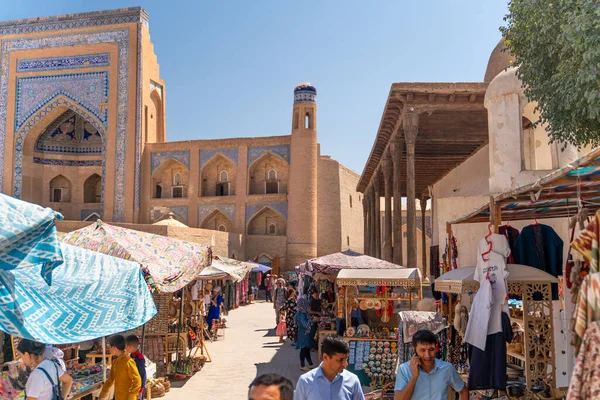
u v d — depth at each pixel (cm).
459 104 1209
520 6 734
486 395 552
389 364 765
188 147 3191
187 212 3170
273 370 970
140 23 3039
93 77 3053
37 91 3100
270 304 2553
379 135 1616
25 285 425
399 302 1040
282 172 3200
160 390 777
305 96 3092
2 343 619
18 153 3094
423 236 2662
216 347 1244
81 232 808
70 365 684
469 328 496
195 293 1103
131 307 503
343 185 3541
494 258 506
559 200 504
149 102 3172
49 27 3105
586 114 677
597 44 594
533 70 746
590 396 209
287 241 3042
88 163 3306
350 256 957
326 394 338
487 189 1519
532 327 523
